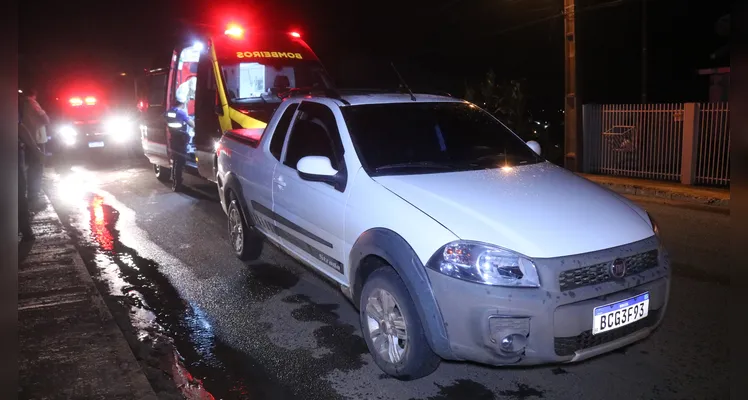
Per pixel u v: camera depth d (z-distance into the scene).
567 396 3.79
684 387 3.84
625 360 4.21
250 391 3.97
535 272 3.36
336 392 3.92
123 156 17.70
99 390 3.76
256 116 8.44
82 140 17.48
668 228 7.89
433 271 3.51
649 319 3.69
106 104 17.97
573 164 13.37
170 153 11.29
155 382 4.11
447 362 4.27
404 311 3.72
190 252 7.22
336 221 4.38
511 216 3.67
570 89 13.21
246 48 9.49
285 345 4.64
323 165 4.41
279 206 5.29
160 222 8.88
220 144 6.92
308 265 5.02
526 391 3.87
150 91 12.80
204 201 10.45
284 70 9.55
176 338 4.81
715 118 10.77
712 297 5.27
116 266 6.75
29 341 4.43
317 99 5.19
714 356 4.20
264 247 7.29
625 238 3.65
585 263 3.42
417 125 4.85
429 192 3.94
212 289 5.91
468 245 3.46
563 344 3.38
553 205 3.87
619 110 12.71
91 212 9.67
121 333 4.59
